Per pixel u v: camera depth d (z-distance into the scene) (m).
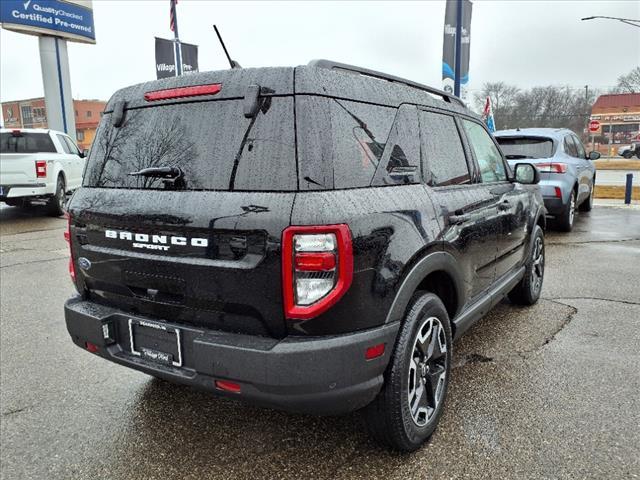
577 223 10.16
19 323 4.73
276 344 2.08
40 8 17.55
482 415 2.93
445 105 3.29
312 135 2.11
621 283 5.68
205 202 2.20
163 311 2.42
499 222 3.62
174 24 16.03
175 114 2.44
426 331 2.64
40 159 10.84
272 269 2.06
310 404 2.12
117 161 2.65
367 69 2.65
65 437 2.84
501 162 4.14
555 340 4.03
